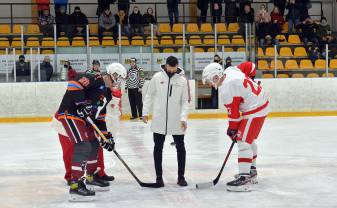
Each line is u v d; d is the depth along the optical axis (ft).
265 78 59.21
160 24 68.18
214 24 66.08
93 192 21.53
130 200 21.29
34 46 61.62
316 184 23.86
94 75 21.79
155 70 58.75
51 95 55.26
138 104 53.78
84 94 21.48
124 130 45.24
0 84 54.65
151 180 25.13
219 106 57.26
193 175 26.22
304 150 33.58
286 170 27.17
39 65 56.24
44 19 64.80
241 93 22.24
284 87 58.13
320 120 52.11
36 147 36.40
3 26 66.69
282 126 47.11
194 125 48.75
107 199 21.50
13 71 56.08
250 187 23.35
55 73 57.57
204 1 69.21
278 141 37.73
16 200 21.67
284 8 71.20
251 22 68.13
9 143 38.63
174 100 23.26
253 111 22.43
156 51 60.85
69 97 21.44
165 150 34.24
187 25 68.59
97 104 22.13
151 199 21.40
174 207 20.13
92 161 23.04
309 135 40.86
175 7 68.13
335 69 62.03
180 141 23.65
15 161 31.01
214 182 23.29
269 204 20.40
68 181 24.25
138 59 58.59
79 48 58.39
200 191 22.71
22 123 53.11
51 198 21.91
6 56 56.03
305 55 65.16
